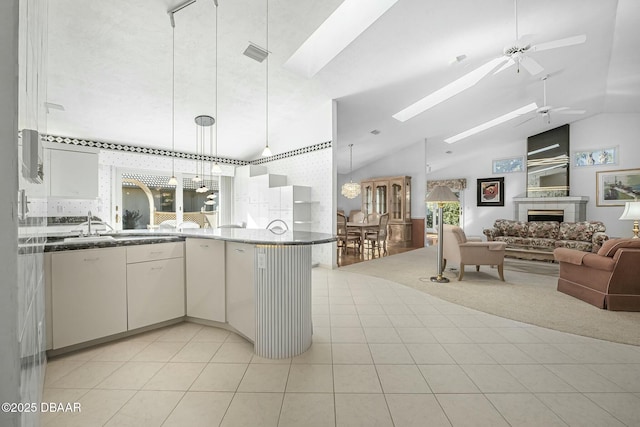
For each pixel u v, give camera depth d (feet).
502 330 8.23
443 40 11.62
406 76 14.29
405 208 26.50
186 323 8.73
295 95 14.97
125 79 11.55
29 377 3.03
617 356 6.75
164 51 10.40
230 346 7.22
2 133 2.18
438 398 5.19
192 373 5.98
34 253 3.68
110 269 7.30
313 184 17.28
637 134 21.34
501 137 26.58
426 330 8.24
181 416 4.71
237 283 7.51
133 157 16.85
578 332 8.07
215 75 12.24
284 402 5.07
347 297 11.32
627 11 10.47
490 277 14.60
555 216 24.23
